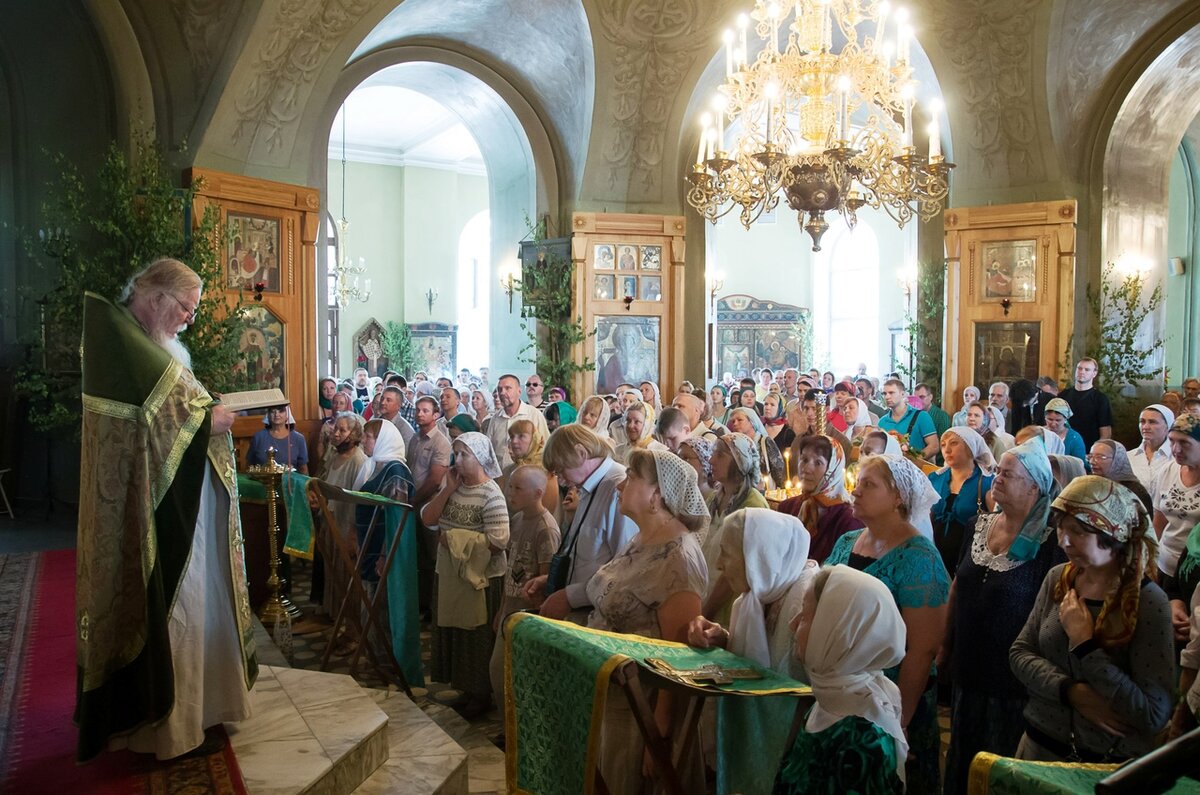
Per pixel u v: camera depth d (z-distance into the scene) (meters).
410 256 26.94
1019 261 13.27
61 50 9.91
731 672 2.69
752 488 4.37
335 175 25.88
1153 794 1.23
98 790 3.21
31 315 9.97
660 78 13.51
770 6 9.26
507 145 15.20
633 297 14.01
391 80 14.62
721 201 9.30
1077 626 2.69
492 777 4.43
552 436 4.23
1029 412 10.04
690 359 14.98
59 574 6.82
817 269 31.12
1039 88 12.93
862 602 2.39
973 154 13.73
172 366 3.42
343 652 6.32
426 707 5.41
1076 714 2.75
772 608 3.11
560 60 13.52
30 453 10.04
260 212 10.67
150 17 9.88
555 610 3.88
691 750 3.06
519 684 2.94
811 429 8.28
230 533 3.64
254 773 3.36
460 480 5.45
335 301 25.83
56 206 9.54
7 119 10.04
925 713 3.40
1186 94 13.94
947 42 13.27
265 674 4.46
